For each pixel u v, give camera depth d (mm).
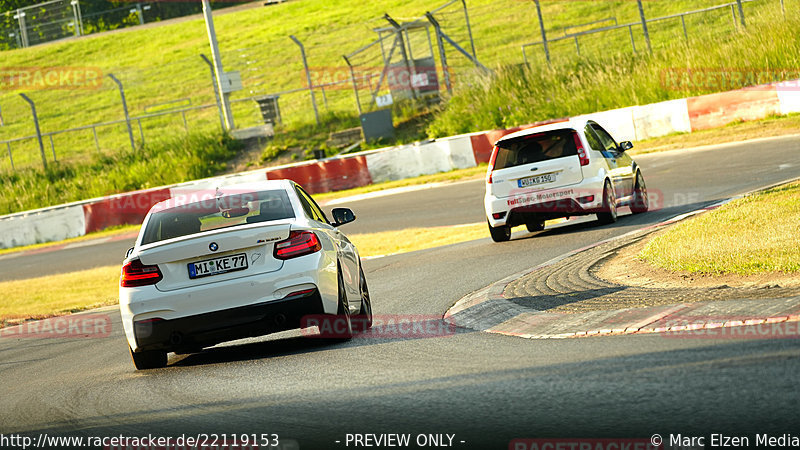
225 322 27750
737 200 44594
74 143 180000
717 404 16516
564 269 37406
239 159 135125
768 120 90562
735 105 93062
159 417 21781
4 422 23891
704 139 87500
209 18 141625
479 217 72875
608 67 118188
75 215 111312
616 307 27422
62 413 24078
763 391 16828
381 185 105562
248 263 28016
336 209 34656
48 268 85188
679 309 25250
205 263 28016
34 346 42500
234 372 26703
